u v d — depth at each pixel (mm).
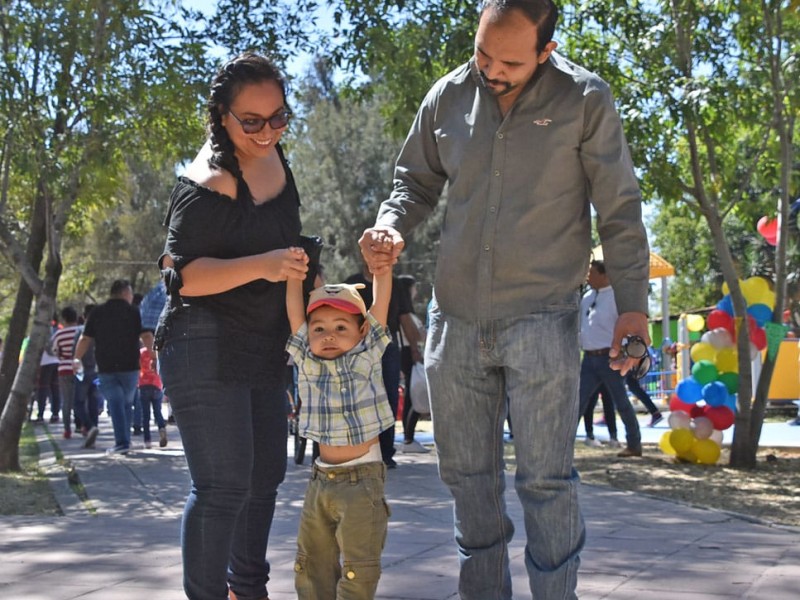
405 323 9711
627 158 3557
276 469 4035
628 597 4562
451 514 7055
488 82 3451
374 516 3791
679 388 10031
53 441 14172
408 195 3859
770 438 12828
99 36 9977
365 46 10719
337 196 40188
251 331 3785
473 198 3586
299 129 12164
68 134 10148
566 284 3549
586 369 10586
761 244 27266
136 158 11195
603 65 10125
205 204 3701
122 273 40750
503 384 3715
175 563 5438
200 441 3678
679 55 9672
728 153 10547
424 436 13953
